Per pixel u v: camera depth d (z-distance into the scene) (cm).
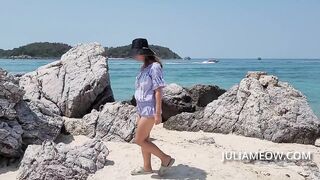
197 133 877
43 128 656
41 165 509
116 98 1805
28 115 655
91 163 526
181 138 800
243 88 932
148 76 461
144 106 466
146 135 477
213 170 516
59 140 682
